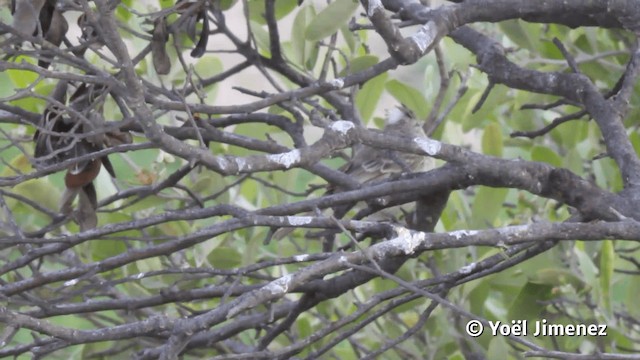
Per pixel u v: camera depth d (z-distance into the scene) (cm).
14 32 666
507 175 735
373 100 1247
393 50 732
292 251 1220
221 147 1243
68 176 777
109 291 1141
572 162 1159
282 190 1104
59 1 745
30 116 867
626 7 830
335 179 907
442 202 800
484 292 1073
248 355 738
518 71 909
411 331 851
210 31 1084
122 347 1159
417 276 1193
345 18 1070
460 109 1294
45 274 769
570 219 779
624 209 731
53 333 676
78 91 793
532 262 1053
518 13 816
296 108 1122
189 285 1122
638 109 1106
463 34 971
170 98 859
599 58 1141
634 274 1094
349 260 656
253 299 625
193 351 1122
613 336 1034
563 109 1271
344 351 1198
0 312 652
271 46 1073
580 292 1059
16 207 1141
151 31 862
